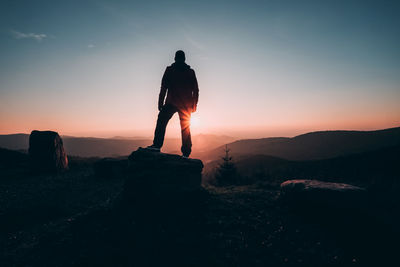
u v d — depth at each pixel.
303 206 5.87
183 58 6.21
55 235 5.43
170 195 5.97
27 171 16.92
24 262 4.39
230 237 4.83
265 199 7.00
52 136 17.11
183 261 4.07
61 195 10.89
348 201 5.16
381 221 4.68
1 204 9.13
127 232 5.10
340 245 4.43
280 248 4.44
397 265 3.72
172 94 6.07
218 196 7.09
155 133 6.33
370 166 16.50
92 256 4.36
